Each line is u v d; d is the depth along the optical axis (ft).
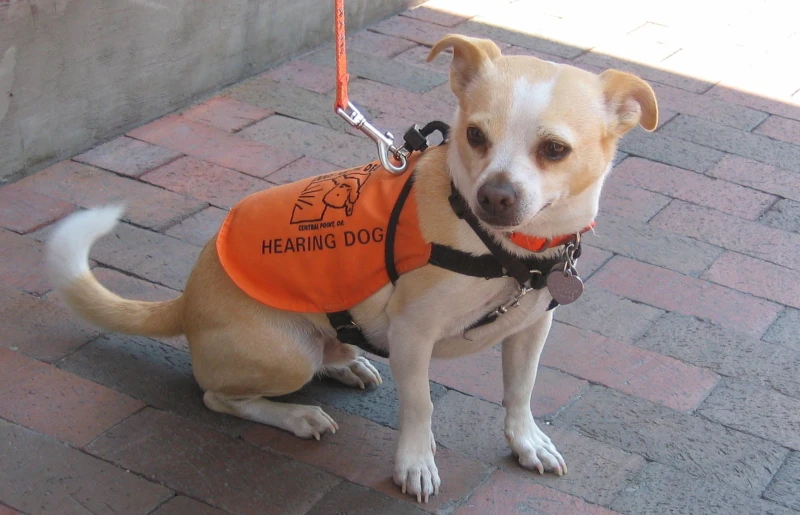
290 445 4.66
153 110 6.65
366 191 4.40
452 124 4.26
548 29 8.57
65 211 5.79
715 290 5.71
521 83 4.06
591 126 4.09
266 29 7.26
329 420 4.71
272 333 4.52
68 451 4.51
